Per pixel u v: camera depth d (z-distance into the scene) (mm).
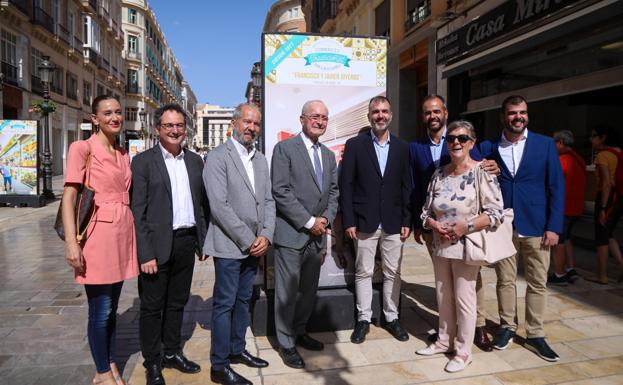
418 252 6805
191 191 2994
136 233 2764
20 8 19234
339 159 4051
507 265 3439
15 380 2914
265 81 3879
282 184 3193
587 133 7191
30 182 11812
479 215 2979
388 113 3490
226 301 2920
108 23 35188
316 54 3945
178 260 2998
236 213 2936
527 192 3342
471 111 9797
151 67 52531
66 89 26453
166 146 2934
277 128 3902
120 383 2836
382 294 3865
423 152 3703
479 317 3516
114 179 2652
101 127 2674
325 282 3949
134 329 3844
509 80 8617
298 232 3209
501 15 7785
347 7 18203
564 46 7035
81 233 2543
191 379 2975
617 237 6289
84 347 3439
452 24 10094
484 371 3082
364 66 4047
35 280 5301
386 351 3406
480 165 3066
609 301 4453
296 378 2986
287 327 3201
